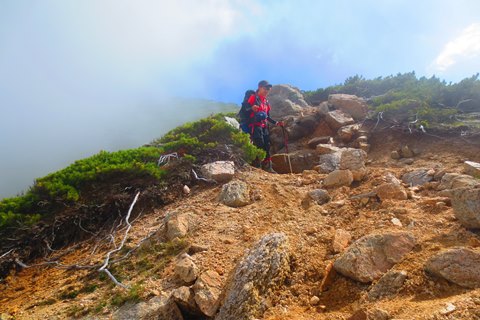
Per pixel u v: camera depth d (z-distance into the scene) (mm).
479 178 4953
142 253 4621
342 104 11086
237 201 5691
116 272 4324
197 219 5227
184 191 6645
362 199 4906
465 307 2201
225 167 7121
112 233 5645
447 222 3656
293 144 10570
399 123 9133
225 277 3684
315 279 3342
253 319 2877
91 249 5305
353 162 6258
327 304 2996
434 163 6844
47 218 5914
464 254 2742
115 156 7785
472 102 9484
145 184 6734
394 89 12211
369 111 10562
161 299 3643
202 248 4363
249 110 8781
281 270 3363
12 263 5203
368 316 2422
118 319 3494
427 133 8250
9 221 5664
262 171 7562
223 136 8664
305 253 3770
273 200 5664
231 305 3037
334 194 5570
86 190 6555
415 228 3703
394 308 2477
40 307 3959
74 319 3613
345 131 9492
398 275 2885
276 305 3068
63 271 4812
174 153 7965
